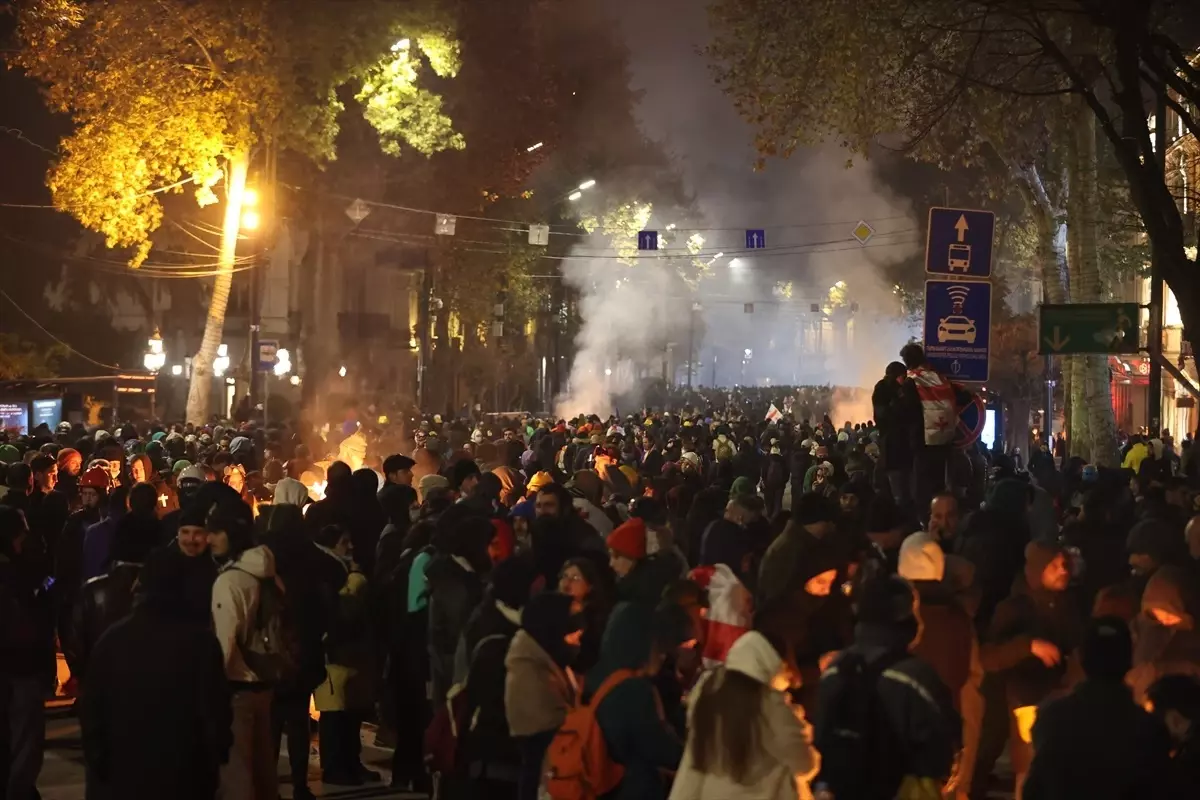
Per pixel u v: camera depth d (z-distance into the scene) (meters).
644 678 6.25
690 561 12.96
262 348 35.00
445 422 36.69
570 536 9.70
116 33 32.28
